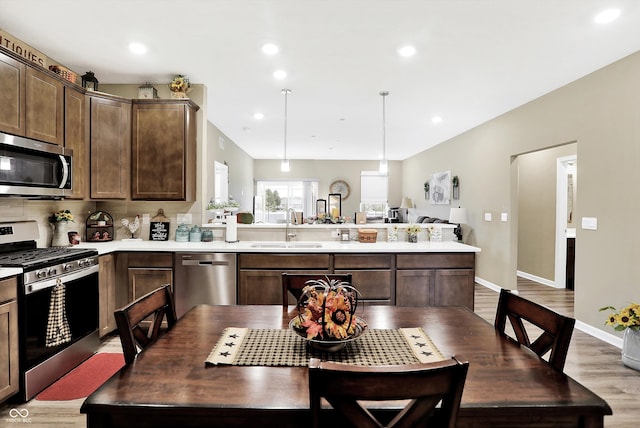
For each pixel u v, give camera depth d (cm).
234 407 94
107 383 106
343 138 704
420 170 884
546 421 99
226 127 610
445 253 335
